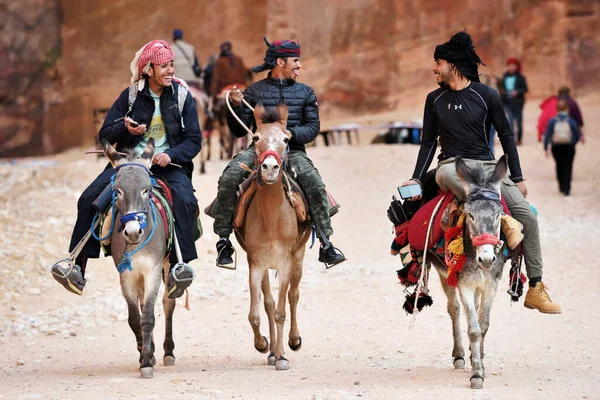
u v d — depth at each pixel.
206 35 55.78
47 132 56.06
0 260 19.94
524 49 51.41
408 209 12.99
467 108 12.13
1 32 56.28
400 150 37.09
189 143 13.23
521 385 11.20
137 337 12.57
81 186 29.78
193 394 10.92
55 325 16.47
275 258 12.51
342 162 34.75
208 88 37.06
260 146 11.80
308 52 53.94
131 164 12.03
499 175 11.23
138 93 13.10
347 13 53.31
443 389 10.98
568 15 50.50
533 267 12.23
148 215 12.07
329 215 13.39
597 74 50.28
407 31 53.12
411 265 12.79
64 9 57.91
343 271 20.53
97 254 12.85
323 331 15.38
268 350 13.85
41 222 23.14
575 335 14.33
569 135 30.36
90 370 13.05
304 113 13.45
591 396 10.54
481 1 52.00
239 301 18.14
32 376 12.64
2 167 34.91
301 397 10.70
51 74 56.94
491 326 15.23
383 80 53.12
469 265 11.20
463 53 12.16
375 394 10.77
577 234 24.05
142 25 56.62
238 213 12.70
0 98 55.88
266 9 54.59
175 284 12.49
